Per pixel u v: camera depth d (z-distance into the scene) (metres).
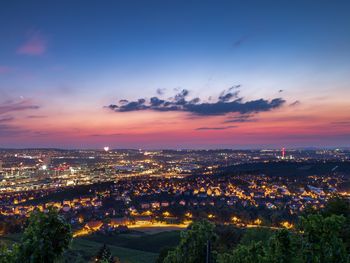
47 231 8.41
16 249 8.23
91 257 55.12
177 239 80.94
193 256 14.60
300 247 10.32
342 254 9.88
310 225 10.17
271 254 10.56
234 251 12.95
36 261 8.20
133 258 64.38
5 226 88.25
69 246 8.70
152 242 80.38
